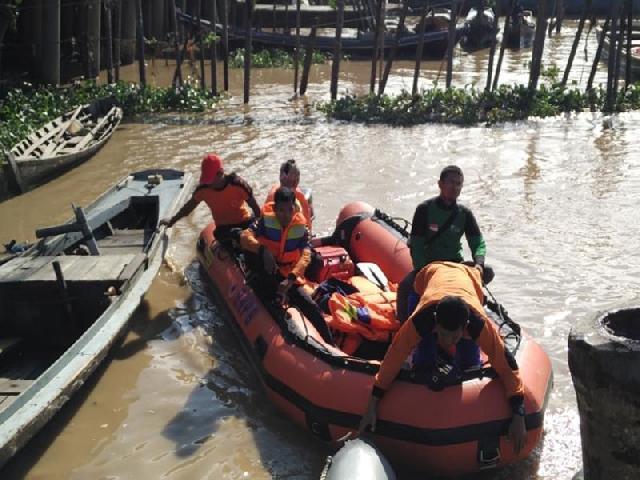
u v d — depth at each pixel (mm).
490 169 13641
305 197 8766
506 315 6445
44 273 7684
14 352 7594
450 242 6316
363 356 6676
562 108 18453
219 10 29672
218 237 8406
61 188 12883
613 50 18453
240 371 7328
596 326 4180
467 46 30766
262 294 7164
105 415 6633
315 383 5980
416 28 28734
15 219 11430
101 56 24453
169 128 16938
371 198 12047
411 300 6301
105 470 5934
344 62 26781
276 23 31156
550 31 32781
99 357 6469
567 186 12562
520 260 9523
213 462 6008
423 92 18969
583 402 4191
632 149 14891
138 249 9484
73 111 16312
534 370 5887
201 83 20844
